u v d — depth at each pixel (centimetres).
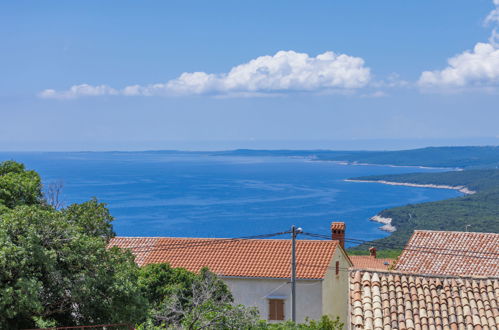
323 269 4188
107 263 2203
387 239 19025
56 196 3041
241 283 4231
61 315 2120
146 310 2286
